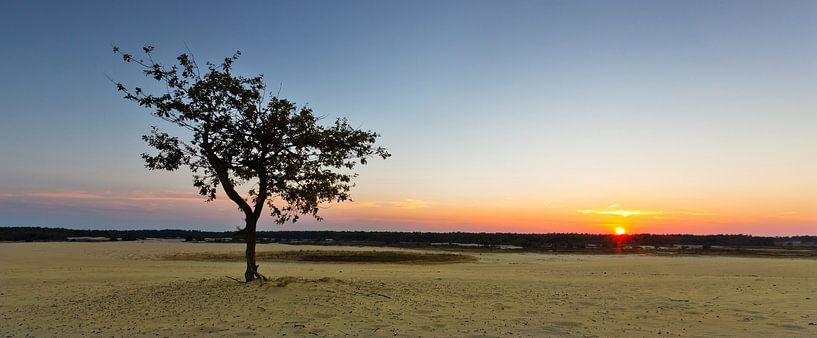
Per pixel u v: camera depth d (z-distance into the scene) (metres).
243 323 12.40
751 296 18.17
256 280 17.53
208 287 16.97
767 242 126.75
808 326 12.54
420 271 33.28
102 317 13.54
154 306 14.57
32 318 13.69
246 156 18.06
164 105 17.55
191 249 61.50
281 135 18.06
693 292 19.41
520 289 19.58
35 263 37.41
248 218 18.14
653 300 17.08
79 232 111.19
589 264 44.38
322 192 18.45
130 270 31.81
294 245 82.31
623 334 11.77
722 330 12.15
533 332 11.88
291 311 13.50
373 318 13.09
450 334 11.57
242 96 17.58
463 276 27.62
